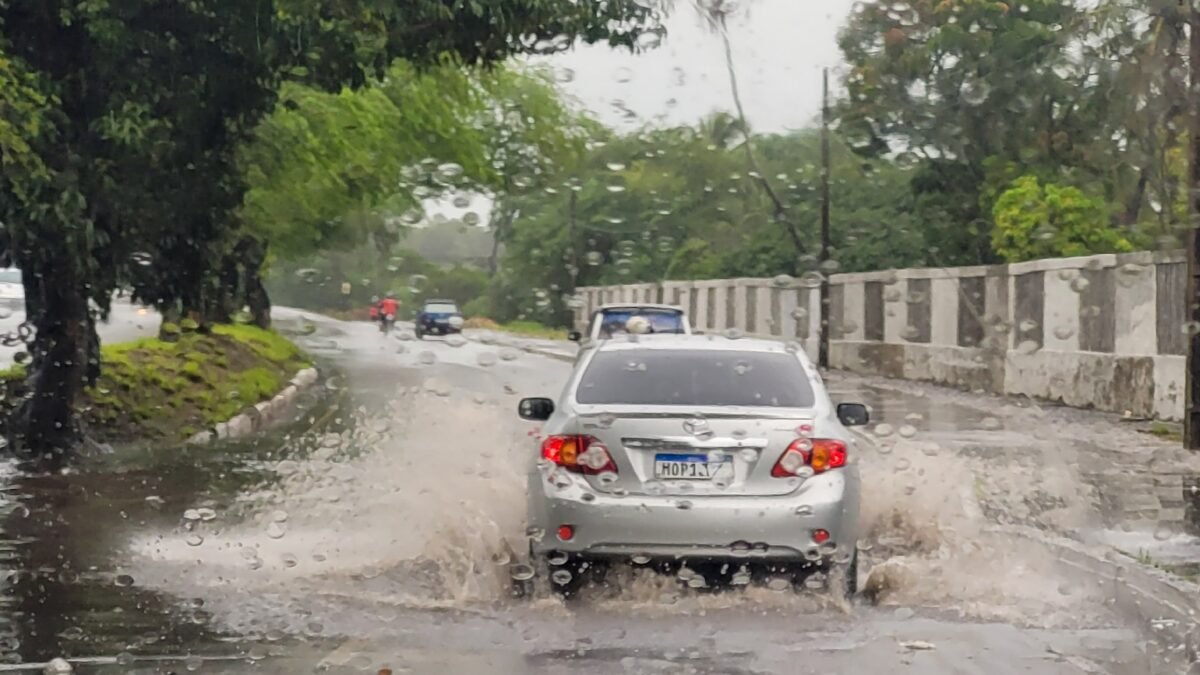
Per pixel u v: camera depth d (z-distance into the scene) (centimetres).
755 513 973
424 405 2444
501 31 1817
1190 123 1995
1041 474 1719
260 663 835
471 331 6388
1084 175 4334
